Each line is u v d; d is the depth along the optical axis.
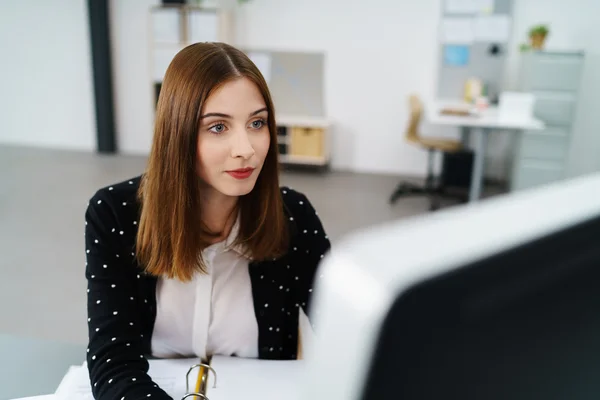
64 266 3.04
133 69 5.81
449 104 4.81
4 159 5.50
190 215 0.82
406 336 0.15
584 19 4.84
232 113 0.77
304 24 5.42
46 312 2.52
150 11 5.42
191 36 5.32
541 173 4.52
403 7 5.18
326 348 0.17
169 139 0.79
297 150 5.34
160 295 0.94
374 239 0.17
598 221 0.19
